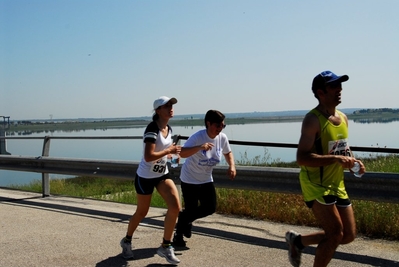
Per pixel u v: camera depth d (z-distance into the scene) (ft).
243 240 19.83
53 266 17.11
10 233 21.72
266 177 21.45
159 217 24.52
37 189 37.96
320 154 13.33
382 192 18.15
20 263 17.47
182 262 17.26
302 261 16.96
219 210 25.04
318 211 13.35
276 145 22.41
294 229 21.31
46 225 23.21
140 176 17.52
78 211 26.53
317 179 13.47
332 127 13.30
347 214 13.52
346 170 19.63
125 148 111.45
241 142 23.17
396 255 17.31
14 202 29.76
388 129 168.04
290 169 20.71
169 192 17.16
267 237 20.16
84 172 29.22
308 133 13.20
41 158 31.22
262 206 24.03
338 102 13.39
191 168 18.92
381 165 30.86
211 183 19.24
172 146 17.16
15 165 33.17
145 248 19.13
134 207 27.73
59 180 43.42
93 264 17.26
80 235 21.24
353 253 17.62
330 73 13.41
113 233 21.50
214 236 20.57
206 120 18.44
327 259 13.32
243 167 22.07
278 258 17.37
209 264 16.94
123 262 17.44
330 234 13.16
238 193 25.63
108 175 28.14
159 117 17.34
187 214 19.03
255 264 16.79
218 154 18.93
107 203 29.22
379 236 19.67
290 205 23.54
